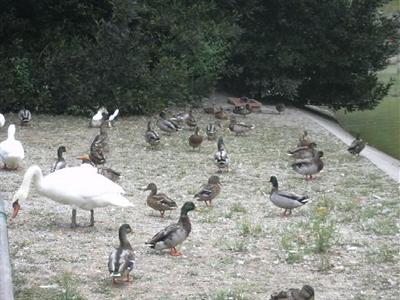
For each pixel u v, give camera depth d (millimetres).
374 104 35875
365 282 11664
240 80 35406
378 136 32250
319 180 19406
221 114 28969
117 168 19984
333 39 34188
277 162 21453
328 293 11141
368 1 34219
